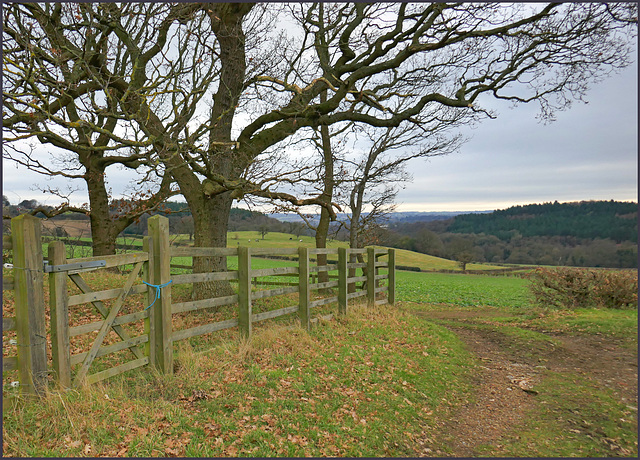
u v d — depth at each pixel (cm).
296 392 534
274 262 3278
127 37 779
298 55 1028
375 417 511
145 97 696
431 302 2048
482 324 1257
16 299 395
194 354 601
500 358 873
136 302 904
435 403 594
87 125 608
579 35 976
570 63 1034
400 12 965
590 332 1082
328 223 1489
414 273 4344
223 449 392
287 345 705
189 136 770
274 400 501
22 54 668
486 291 2650
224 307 946
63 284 425
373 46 986
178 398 480
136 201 1185
